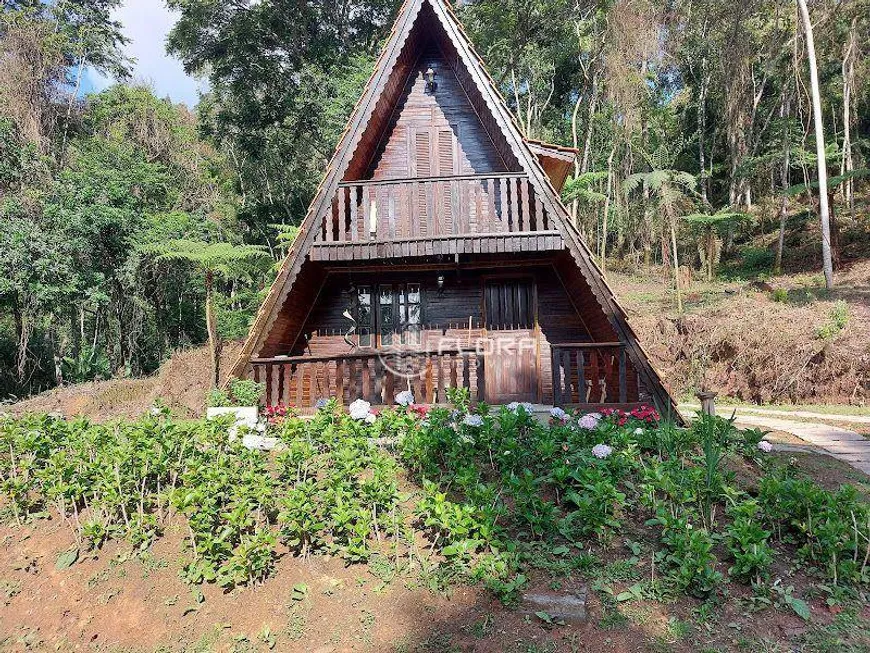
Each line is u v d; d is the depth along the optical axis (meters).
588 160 28.41
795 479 6.03
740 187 27.75
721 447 6.11
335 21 27.59
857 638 3.69
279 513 4.95
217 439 6.24
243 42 26.05
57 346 25.50
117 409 14.34
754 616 3.89
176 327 26.61
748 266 24.52
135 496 5.19
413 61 10.64
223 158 35.16
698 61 30.20
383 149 10.59
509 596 3.95
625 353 8.23
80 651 4.01
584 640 3.64
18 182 21.05
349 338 10.66
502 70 27.03
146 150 29.11
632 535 4.80
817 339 13.53
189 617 4.15
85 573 4.68
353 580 4.33
